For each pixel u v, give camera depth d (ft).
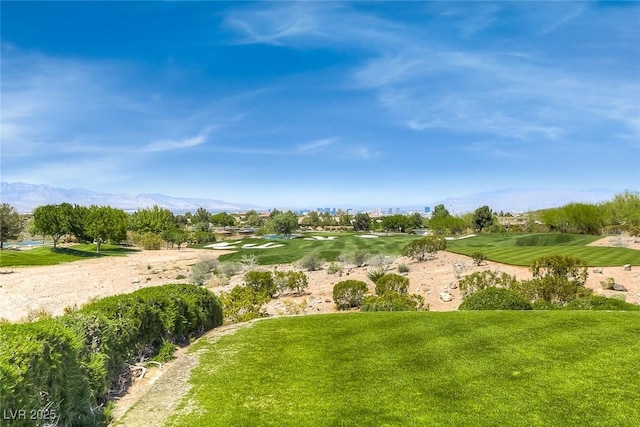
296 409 18.19
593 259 78.13
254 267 107.04
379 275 71.87
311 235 298.97
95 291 89.97
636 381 19.39
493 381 20.01
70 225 202.28
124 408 19.39
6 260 152.46
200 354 26.73
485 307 38.68
